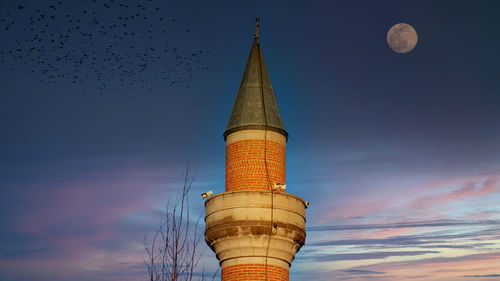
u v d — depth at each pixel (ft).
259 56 101.50
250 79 99.14
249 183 92.12
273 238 88.02
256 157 93.30
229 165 94.94
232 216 88.48
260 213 88.22
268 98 97.71
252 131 94.38
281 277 88.69
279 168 94.27
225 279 88.99
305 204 93.30
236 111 97.14
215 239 89.86
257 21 104.78
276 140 94.99
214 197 90.89
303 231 91.50
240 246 87.97
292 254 90.74
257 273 87.35
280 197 89.86
